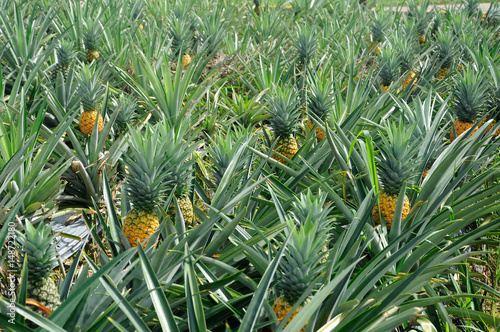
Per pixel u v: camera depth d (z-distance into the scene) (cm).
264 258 263
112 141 468
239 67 729
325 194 270
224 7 1045
